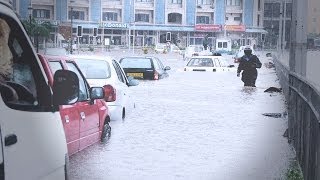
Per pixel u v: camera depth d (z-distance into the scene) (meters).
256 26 115.75
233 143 11.34
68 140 7.98
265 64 54.50
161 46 96.44
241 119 15.44
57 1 102.38
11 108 3.31
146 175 8.27
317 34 14.14
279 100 21.23
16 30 3.94
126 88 15.09
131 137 11.63
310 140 6.86
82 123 8.80
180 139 11.70
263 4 116.06
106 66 13.80
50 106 4.05
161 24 111.88
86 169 8.44
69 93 3.98
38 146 3.55
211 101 20.73
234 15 115.81
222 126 13.95
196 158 9.66
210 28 113.00
